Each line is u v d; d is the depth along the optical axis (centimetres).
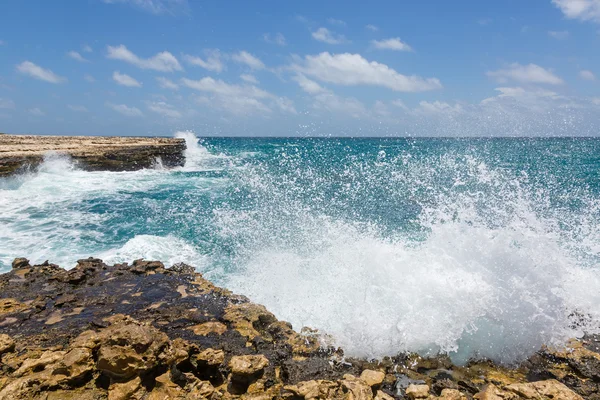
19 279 680
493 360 498
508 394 407
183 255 928
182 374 409
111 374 389
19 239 1041
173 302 602
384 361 489
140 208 1449
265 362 427
